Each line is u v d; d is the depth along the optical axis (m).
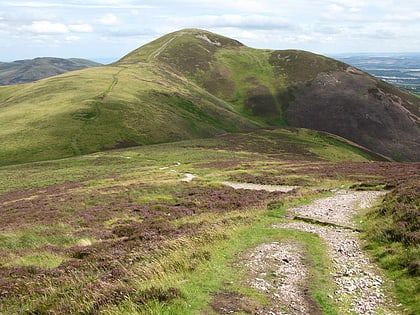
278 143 135.25
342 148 141.00
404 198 25.05
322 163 81.94
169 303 11.64
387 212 23.88
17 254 21.36
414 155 173.75
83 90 162.00
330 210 30.50
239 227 23.81
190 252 17.39
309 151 128.12
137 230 26.38
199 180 58.91
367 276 15.16
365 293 13.52
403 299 12.80
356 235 22.17
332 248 19.52
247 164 78.81
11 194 59.78
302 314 11.75
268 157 107.38
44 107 141.50
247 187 51.50
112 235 25.86
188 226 26.09
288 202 34.59
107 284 13.45
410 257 15.69
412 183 32.41
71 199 44.34
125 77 193.75
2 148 107.38
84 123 127.81
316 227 24.72
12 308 13.56
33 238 25.44
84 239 24.66
